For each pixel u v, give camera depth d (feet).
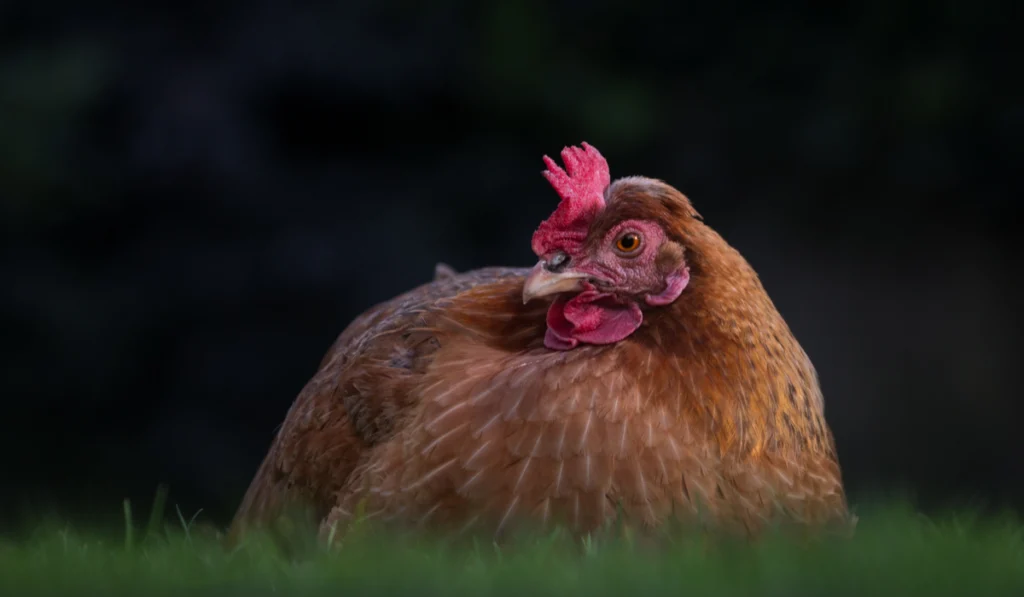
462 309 36.52
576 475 31.27
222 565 30.68
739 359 33.01
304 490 36.47
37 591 28.07
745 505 32.14
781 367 33.88
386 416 34.35
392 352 36.11
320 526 34.81
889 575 27.12
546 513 31.22
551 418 31.58
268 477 38.96
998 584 26.76
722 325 33.19
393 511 32.35
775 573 27.12
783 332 34.78
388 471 32.89
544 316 35.99
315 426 36.52
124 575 29.48
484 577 26.96
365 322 41.06
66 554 33.12
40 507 99.19
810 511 33.30
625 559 28.14
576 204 34.58
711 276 33.71
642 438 31.55
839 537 33.32
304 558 34.01
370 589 26.20
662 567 27.76
